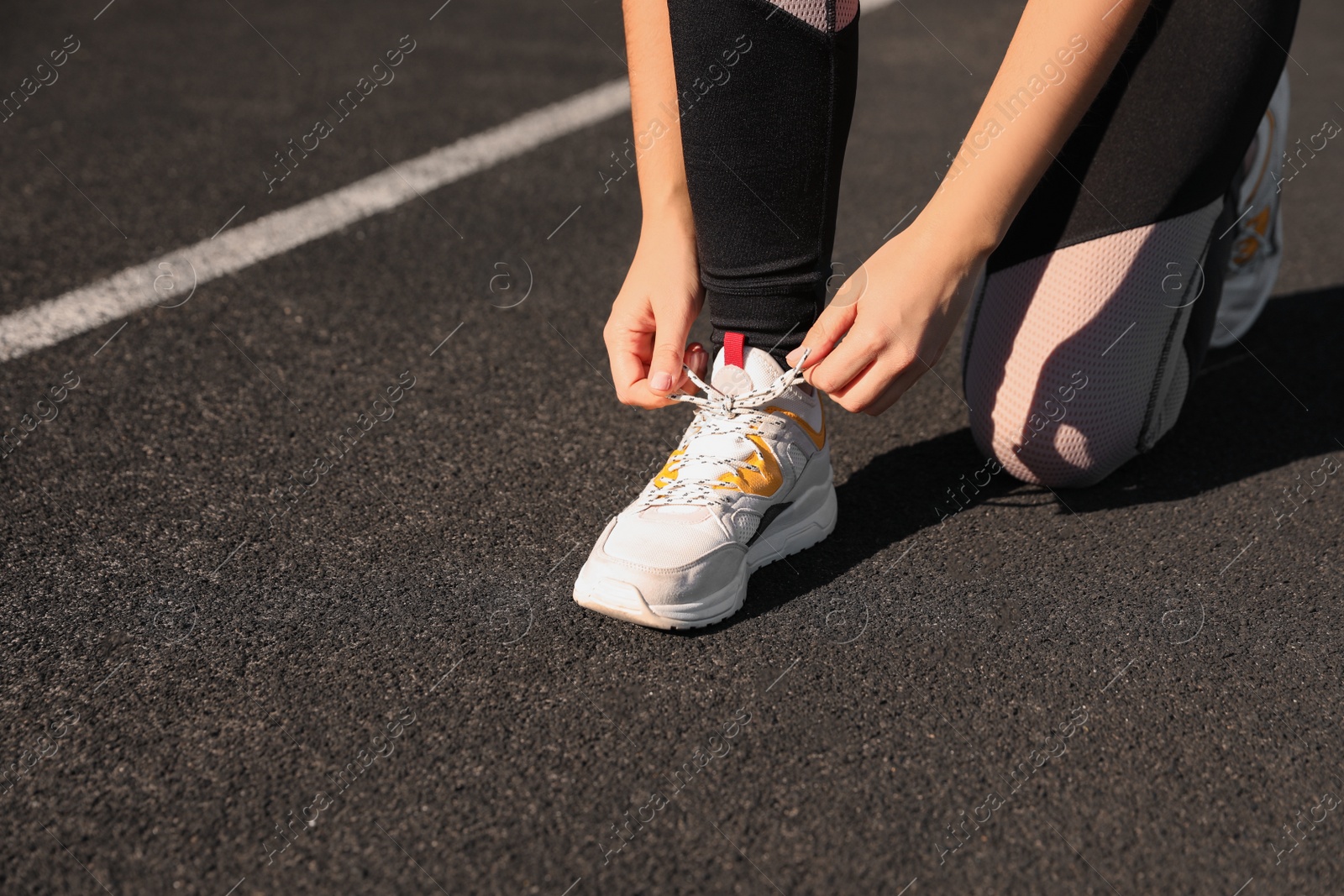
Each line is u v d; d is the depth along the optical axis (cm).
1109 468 146
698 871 88
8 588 123
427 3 456
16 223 231
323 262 222
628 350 129
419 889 85
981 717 106
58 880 86
